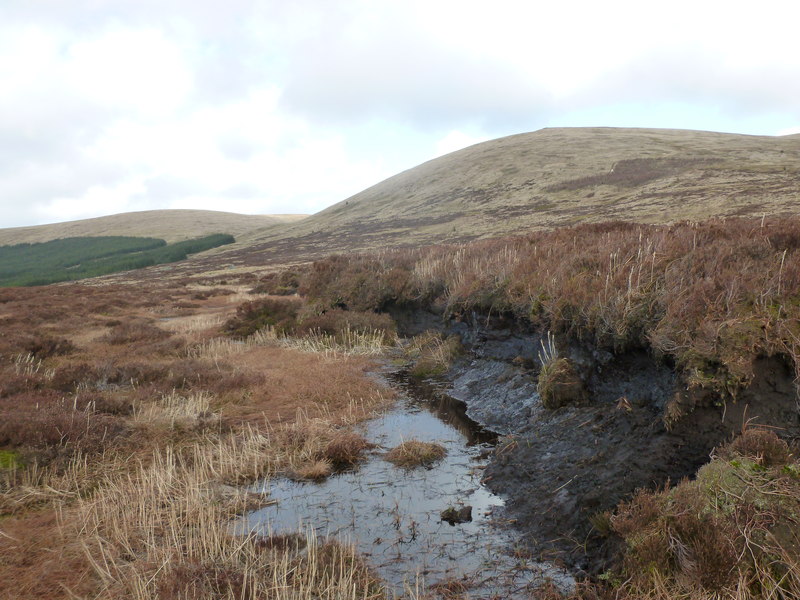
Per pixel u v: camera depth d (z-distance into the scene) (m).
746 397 5.05
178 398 8.83
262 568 4.21
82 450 6.50
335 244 72.94
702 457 4.88
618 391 6.64
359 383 9.94
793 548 3.30
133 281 53.53
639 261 8.20
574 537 4.54
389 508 5.34
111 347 14.35
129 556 4.46
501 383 8.78
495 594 3.96
